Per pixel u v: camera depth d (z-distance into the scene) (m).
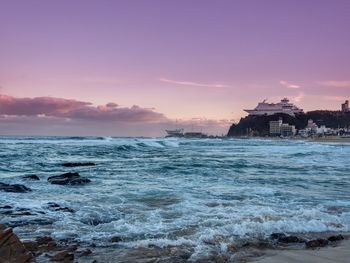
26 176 18.19
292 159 35.88
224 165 27.38
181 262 6.35
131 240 7.72
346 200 13.00
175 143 70.94
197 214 10.12
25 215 9.66
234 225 8.77
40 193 13.62
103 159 33.28
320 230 8.83
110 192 14.02
